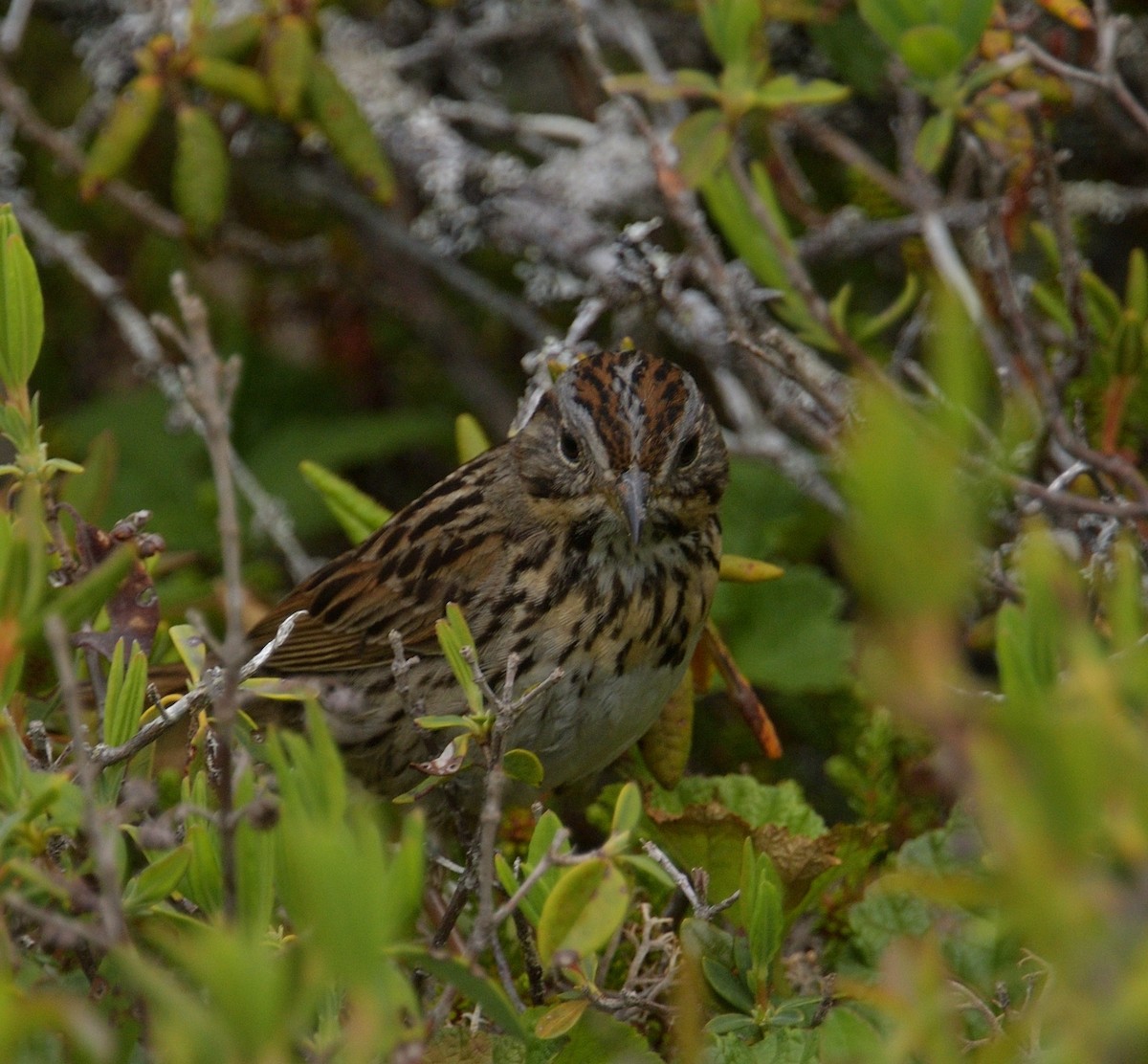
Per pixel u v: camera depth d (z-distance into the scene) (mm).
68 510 8797
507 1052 7016
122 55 14305
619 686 9883
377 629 10508
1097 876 4207
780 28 14922
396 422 15031
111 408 14945
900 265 14766
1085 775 3934
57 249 14164
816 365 12195
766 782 11414
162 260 15547
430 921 9320
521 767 7145
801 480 12039
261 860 5766
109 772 6812
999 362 10539
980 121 10516
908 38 10125
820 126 12844
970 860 8312
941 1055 5098
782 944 8320
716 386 13852
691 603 10039
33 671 8344
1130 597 4547
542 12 14984
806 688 11500
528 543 10148
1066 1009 4258
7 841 5883
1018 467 9758
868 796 10055
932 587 3529
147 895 5801
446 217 14156
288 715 10531
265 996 4438
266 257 15039
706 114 10898
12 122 14094
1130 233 14555
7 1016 4586
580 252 13727
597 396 9953
